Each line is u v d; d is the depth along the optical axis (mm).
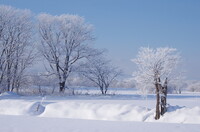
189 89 87562
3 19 38750
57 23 43562
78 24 44094
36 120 12984
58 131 10281
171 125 11703
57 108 21422
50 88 42469
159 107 19250
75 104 21703
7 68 39156
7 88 38906
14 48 39031
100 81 44344
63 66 42875
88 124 11898
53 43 42312
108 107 20594
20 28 39750
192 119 17688
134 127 11164
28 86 40656
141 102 28234
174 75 19984
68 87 43625
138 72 20141
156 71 19484
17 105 22406
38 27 42875
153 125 11680
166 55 19984
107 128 10883
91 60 43406
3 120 12852
